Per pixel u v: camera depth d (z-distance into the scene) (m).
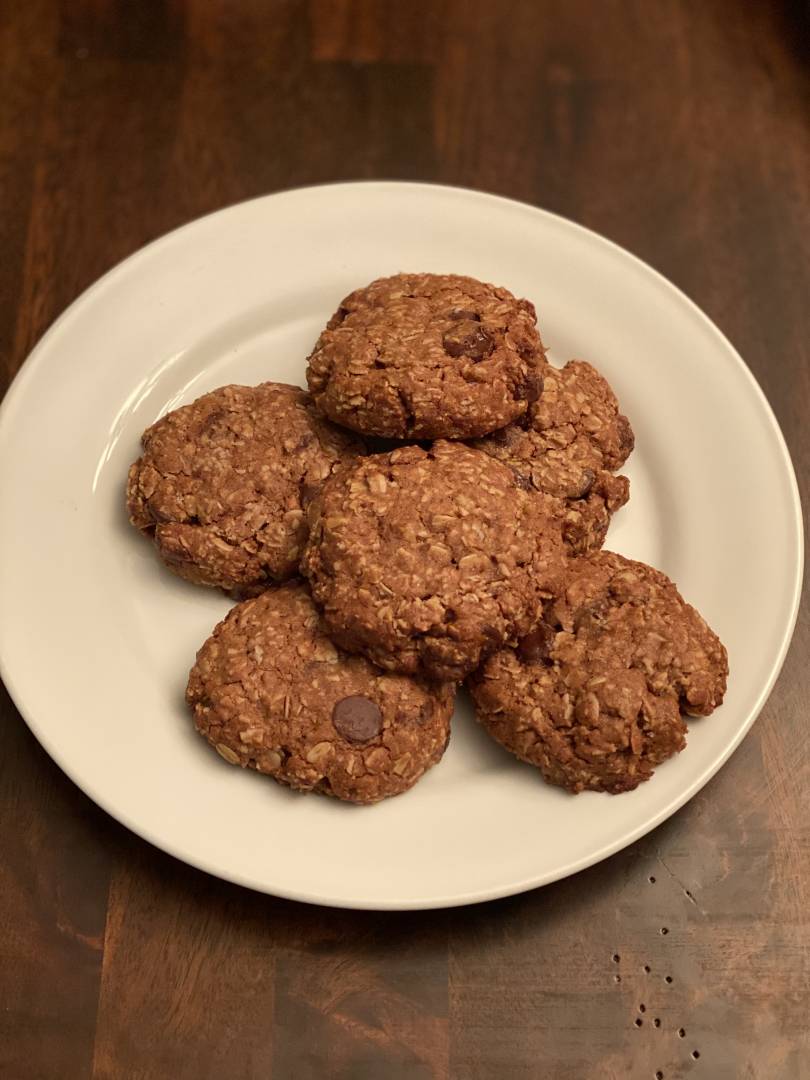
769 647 0.30
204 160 0.40
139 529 0.31
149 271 0.34
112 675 0.30
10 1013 0.29
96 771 0.29
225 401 0.31
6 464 0.31
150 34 0.42
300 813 0.29
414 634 0.27
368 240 0.35
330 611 0.27
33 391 0.32
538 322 0.34
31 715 0.29
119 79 0.41
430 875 0.28
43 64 0.41
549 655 0.28
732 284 0.39
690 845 0.31
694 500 0.33
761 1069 0.29
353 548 0.27
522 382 0.29
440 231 0.35
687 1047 0.29
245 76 0.42
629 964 0.30
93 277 0.38
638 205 0.40
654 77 0.42
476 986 0.30
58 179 0.39
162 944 0.30
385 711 0.28
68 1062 0.29
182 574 0.31
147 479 0.31
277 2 0.43
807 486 0.35
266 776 0.29
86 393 0.33
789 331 0.38
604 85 0.42
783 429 0.36
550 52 0.43
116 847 0.31
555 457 0.31
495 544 0.27
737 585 0.31
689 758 0.29
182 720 0.30
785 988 0.30
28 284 0.38
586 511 0.31
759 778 0.32
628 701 0.28
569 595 0.29
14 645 0.30
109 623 0.31
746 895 0.31
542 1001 0.30
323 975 0.30
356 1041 0.29
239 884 0.28
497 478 0.28
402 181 0.38
